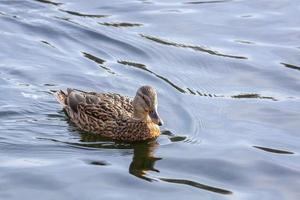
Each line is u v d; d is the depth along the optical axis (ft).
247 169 50.03
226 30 71.36
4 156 50.78
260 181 48.78
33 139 53.42
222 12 75.05
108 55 66.49
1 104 57.47
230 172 49.65
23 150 51.80
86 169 49.26
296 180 48.88
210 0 77.61
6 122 55.36
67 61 64.85
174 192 46.88
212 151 52.24
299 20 73.56
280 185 48.34
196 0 77.46
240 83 62.85
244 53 67.46
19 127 54.85
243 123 56.34
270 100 59.98
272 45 69.05
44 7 73.87
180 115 57.57
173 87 61.77
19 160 50.24
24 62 63.93
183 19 73.26
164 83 62.28
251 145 53.11
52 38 68.54
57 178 47.83
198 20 73.05
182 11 74.95
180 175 49.14
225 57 66.59
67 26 70.28
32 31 69.46
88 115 56.13
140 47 67.72
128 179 48.16
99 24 71.10
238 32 71.10
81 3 75.66
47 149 52.21
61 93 57.82
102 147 53.36
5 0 74.54
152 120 53.72
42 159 50.57
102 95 57.88
